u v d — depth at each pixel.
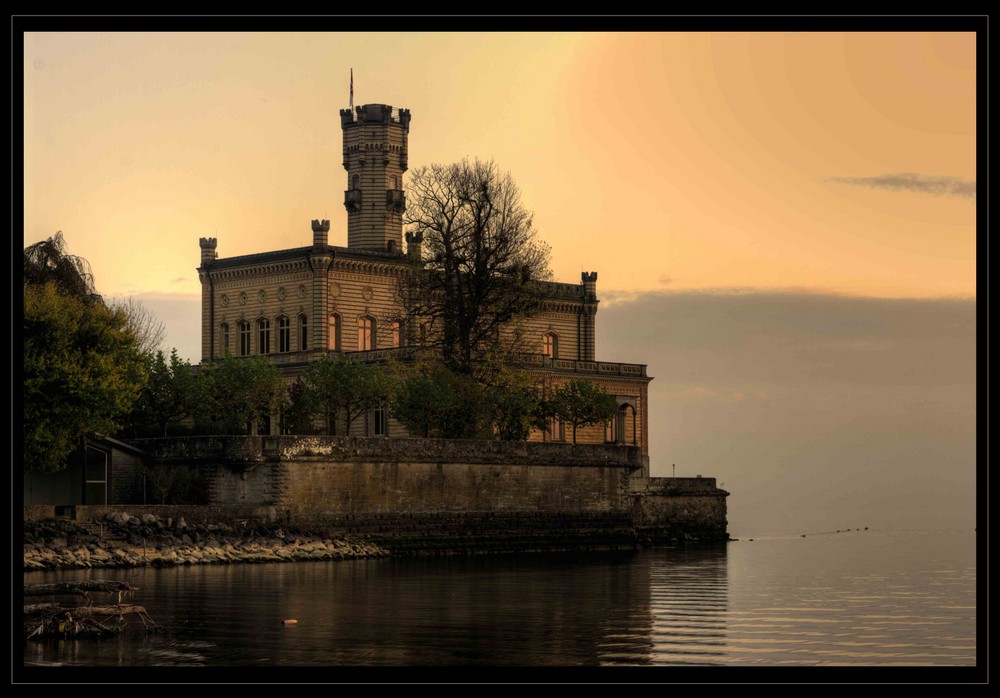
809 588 68.94
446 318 110.00
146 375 88.06
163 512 79.88
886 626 52.47
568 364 139.38
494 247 110.31
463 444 96.25
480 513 96.94
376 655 43.03
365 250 137.00
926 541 125.06
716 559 94.19
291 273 131.12
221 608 54.44
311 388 107.31
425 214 111.62
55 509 77.00
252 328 134.12
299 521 85.94
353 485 89.31
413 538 91.94
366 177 141.38
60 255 88.25
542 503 101.50
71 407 77.62
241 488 85.62
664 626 51.69
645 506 116.75
